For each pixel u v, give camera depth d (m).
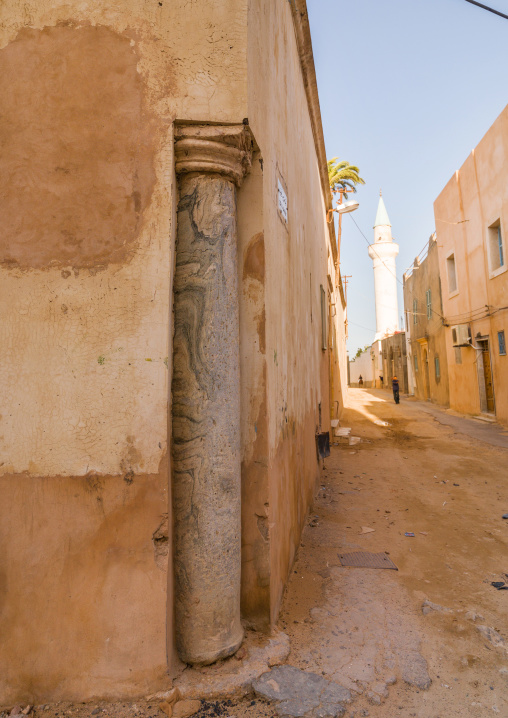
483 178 15.32
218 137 2.74
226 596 2.74
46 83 2.69
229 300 2.85
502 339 14.37
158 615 2.49
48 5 2.72
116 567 2.51
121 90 2.69
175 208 2.80
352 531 5.39
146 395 2.57
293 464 4.57
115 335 2.60
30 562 2.53
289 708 2.38
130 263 2.63
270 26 3.66
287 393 4.23
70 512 2.54
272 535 3.16
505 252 13.92
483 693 2.61
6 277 2.63
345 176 23.52
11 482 2.56
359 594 3.80
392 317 45.38
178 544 2.70
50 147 2.67
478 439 11.99
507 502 6.57
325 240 10.41
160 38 2.73
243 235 3.13
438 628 3.28
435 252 22.38
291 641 3.06
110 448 2.56
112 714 2.35
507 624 3.36
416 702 2.52
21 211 2.66
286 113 4.58
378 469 8.85
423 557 4.62
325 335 9.74
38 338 2.61
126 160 2.66
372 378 49.78
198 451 2.71
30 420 2.58
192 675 2.60
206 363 2.75
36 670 2.46
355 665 2.81
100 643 2.47
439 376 22.67
